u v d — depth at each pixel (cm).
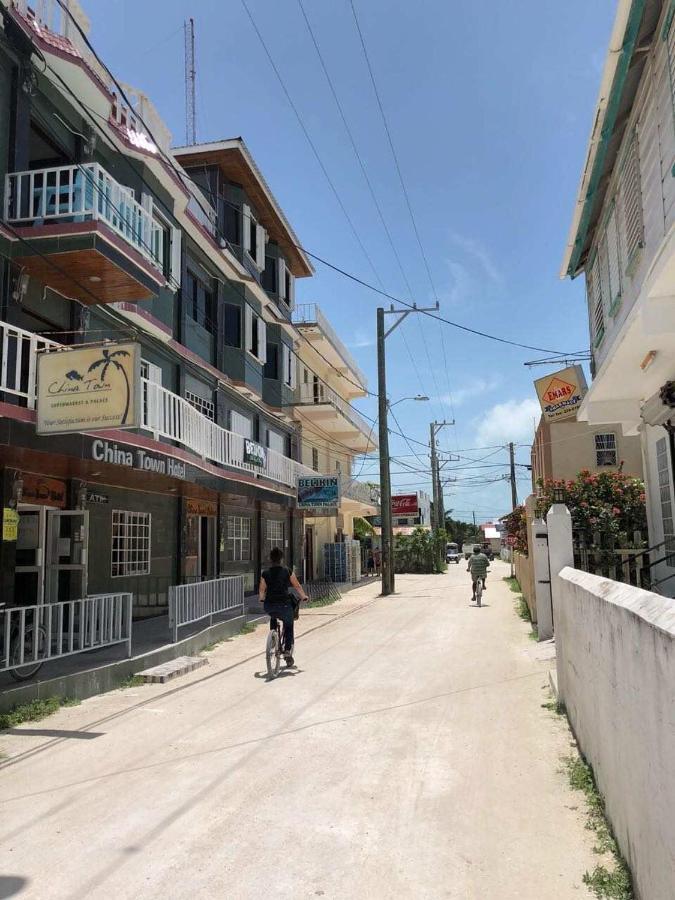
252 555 2416
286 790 524
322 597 2348
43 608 859
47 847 430
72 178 1106
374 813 479
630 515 1241
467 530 10856
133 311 1459
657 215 763
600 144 879
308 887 376
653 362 879
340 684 915
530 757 595
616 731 407
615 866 392
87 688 885
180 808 491
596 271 1218
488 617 1675
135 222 1287
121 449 1141
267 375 2586
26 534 1233
